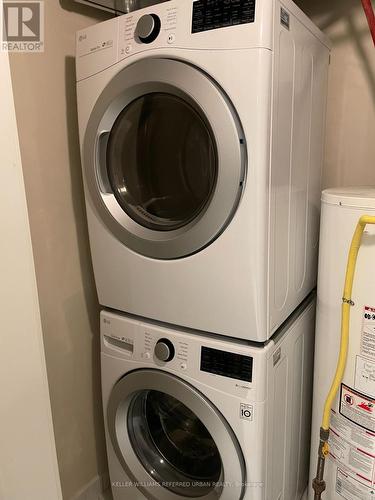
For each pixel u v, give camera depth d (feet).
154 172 3.87
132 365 4.14
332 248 3.64
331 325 3.78
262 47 2.87
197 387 3.72
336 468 3.93
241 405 3.52
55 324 4.61
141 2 4.52
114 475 4.68
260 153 3.03
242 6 2.90
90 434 5.21
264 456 3.66
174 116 3.60
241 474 3.69
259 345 3.50
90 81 3.78
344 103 4.87
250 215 3.16
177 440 4.55
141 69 3.40
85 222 4.80
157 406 4.58
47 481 3.73
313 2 4.84
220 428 3.65
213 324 3.58
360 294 3.43
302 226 4.12
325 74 4.42
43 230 4.36
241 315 3.41
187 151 3.59
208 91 3.08
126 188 4.00
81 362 4.97
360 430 3.65
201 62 3.10
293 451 4.54
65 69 4.36
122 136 3.88
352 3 4.63
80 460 5.11
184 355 3.74
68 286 4.70
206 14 3.04
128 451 4.45
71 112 4.48
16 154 2.98
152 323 4.01
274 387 3.71
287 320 4.19
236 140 3.05
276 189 3.35
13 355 3.43
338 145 5.00
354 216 3.41
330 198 3.60
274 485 4.07
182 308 3.71
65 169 4.50
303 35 3.60
